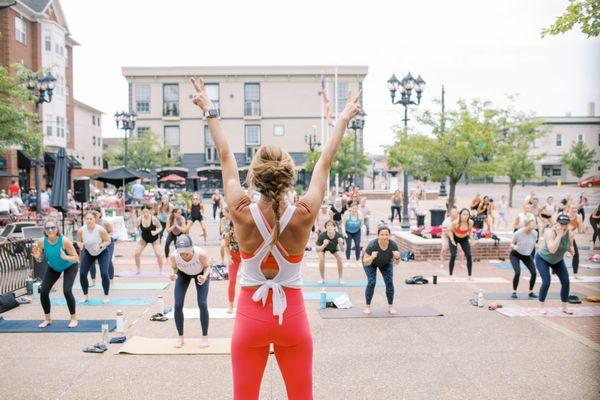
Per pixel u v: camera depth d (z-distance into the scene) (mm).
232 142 49188
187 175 49219
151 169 44812
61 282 11180
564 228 8148
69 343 6941
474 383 5570
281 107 49281
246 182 2525
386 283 8438
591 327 7637
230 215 2447
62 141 37000
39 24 34094
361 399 5176
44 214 20875
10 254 9914
